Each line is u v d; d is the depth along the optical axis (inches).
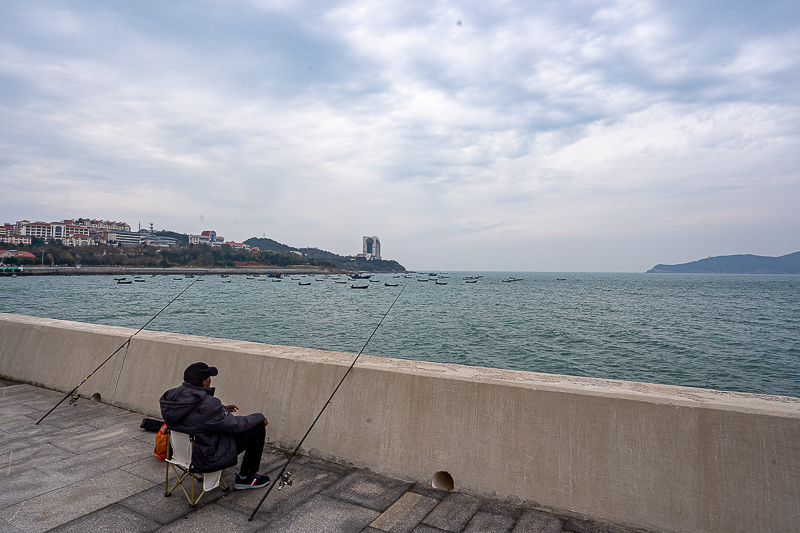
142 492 130.6
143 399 196.2
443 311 1800.0
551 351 928.3
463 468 132.1
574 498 119.2
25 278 4628.4
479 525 115.0
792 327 1378.0
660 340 1088.8
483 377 140.0
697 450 111.4
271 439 163.2
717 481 108.7
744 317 1683.1
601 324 1400.1
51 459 151.7
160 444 149.5
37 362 237.5
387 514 120.0
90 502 124.6
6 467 145.6
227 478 141.2
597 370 774.5
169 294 2650.1
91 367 218.1
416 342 1023.6
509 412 130.5
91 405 205.5
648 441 115.8
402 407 144.4
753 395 122.4
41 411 197.6
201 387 124.9
